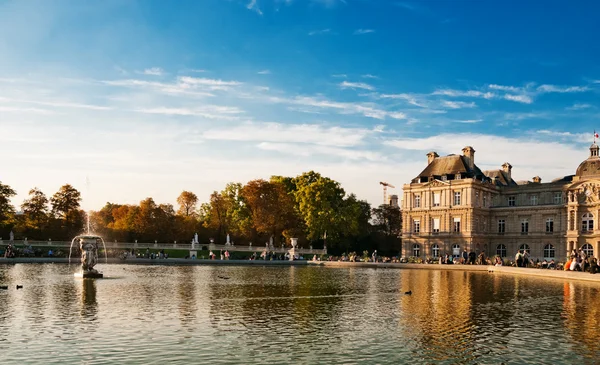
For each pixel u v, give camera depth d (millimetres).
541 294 37688
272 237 121125
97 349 20047
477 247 113000
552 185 111750
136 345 20672
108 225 125312
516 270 62844
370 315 27641
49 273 51656
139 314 27250
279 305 30984
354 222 122188
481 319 26672
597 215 101062
